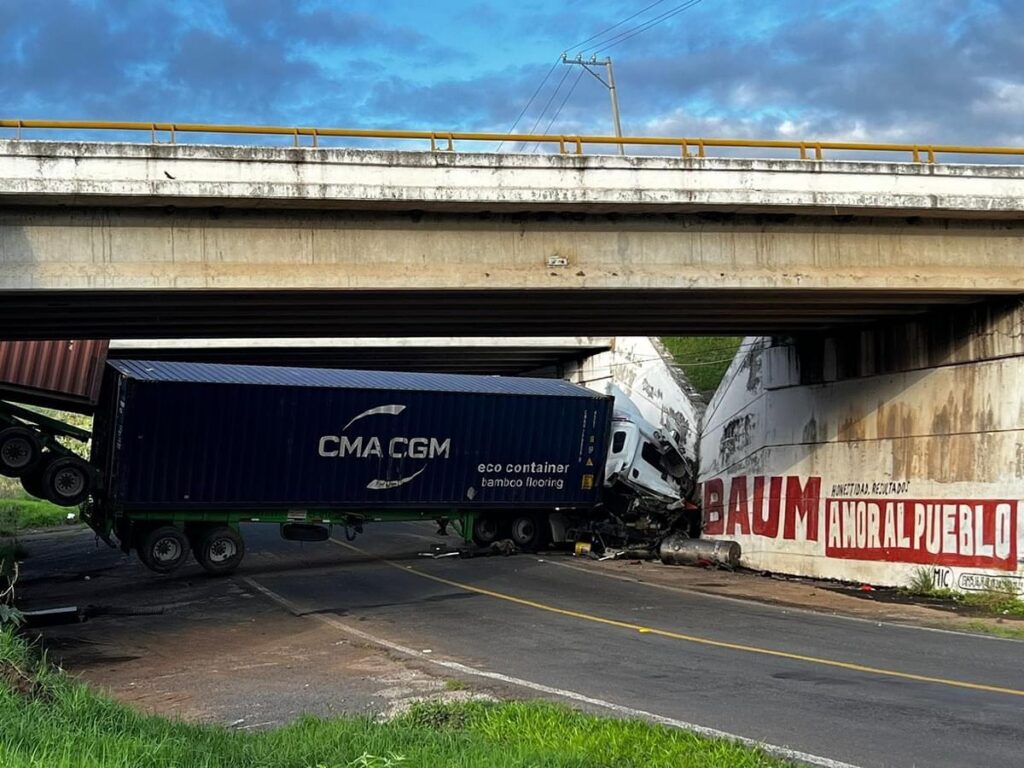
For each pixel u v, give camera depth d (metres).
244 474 24.62
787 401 26.30
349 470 26.08
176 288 15.83
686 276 17.98
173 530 24.00
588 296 18.64
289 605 19.19
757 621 16.47
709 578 23.67
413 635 15.22
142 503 23.50
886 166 18.12
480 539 28.78
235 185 15.37
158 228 15.87
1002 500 19.61
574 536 29.73
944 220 19.27
